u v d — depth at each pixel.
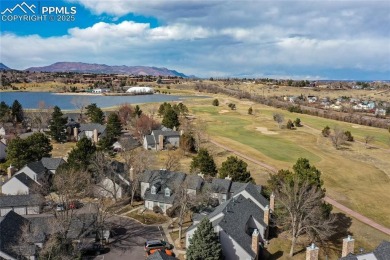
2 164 87.06
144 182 74.38
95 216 56.16
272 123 176.75
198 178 72.12
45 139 97.06
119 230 60.88
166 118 136.62
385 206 82.06
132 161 80.38
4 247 46.09
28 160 86.75
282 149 126.19
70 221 52.25
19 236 49.06
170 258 43.94
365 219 73.69
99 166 74.50
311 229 60.00
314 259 43.91
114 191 70.69
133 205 71.94
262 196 67.06
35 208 64.44
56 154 106.75
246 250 48.31
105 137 105.38
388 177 104.69
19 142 87.19
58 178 68.00
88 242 53.69
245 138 141.25
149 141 115.69
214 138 138.00
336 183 95.31
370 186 95.75
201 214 59.97
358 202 82.94
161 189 71.25
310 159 115.25
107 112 166.75
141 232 60.28
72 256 47.31
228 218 52.09
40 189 70.25
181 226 57.34
